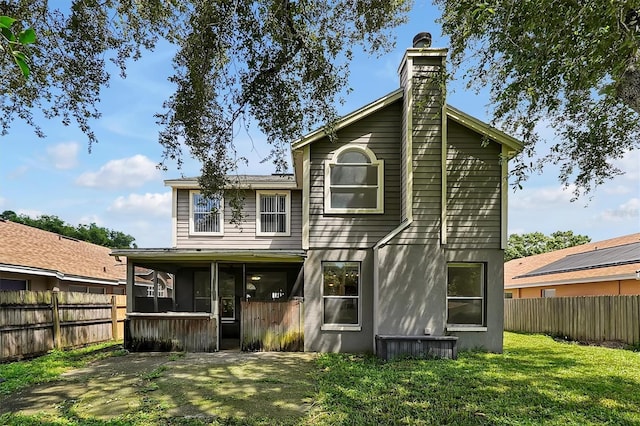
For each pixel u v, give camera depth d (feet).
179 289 44.47
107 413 17.30
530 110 22.35
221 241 44.34
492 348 31.35
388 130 33.63
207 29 20.95
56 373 24.58
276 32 22.00
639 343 33.37
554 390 20.12
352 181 33.50
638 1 12.57
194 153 25.49
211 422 16.22
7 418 16.55
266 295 44.57
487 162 32.27
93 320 38.50
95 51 22.20
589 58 15.66
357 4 22.00
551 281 58.65
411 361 27.48
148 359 29.09
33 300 30.68
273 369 25.36
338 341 32.35
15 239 47.62
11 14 18.81
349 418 16.43
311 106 25.22
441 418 16.29
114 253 32.09
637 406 17.76
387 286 31.17
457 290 32.17
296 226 45.03
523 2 16.21
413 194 31.58
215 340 32.55
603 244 68.95
